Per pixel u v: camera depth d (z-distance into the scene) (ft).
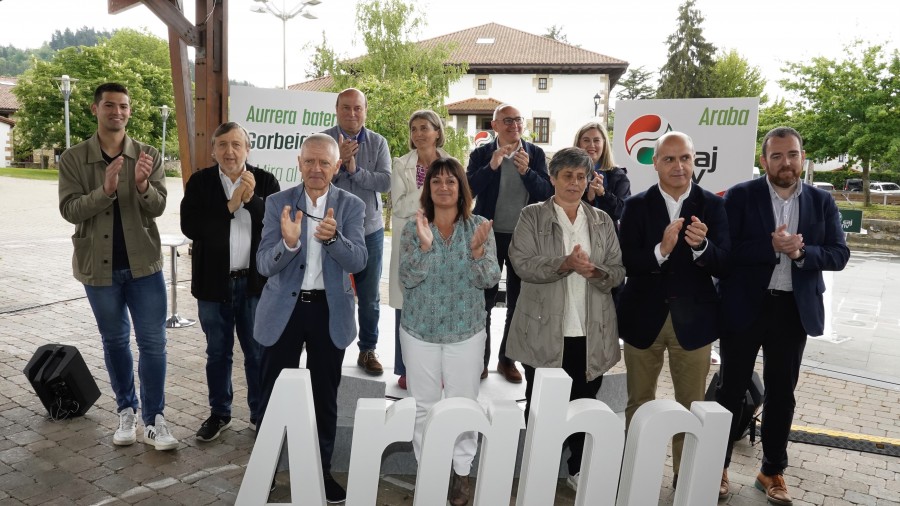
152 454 11.75
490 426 7.69
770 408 10.84
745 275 10.54
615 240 10.41
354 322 10.19
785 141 10.11
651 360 10.66
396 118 63.05
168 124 181.68
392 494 10.86
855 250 61.98
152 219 11.72
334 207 10.03
